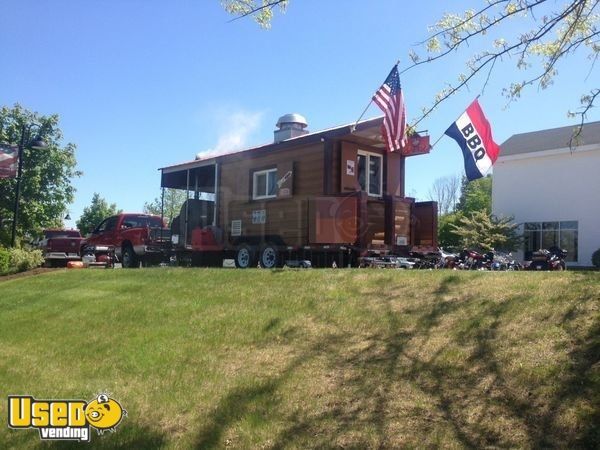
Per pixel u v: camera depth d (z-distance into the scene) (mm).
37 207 33000
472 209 33531
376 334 5555
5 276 15719
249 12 5402
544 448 3420
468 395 4148
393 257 11570
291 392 4719
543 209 25047
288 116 13453
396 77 7867
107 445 4430
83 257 19172
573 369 4113
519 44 5332
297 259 11945
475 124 10188
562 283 5840
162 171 16172
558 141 25188
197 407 4777
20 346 7449
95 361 6352
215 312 7227
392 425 3971
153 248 16188
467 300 5863
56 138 34500
